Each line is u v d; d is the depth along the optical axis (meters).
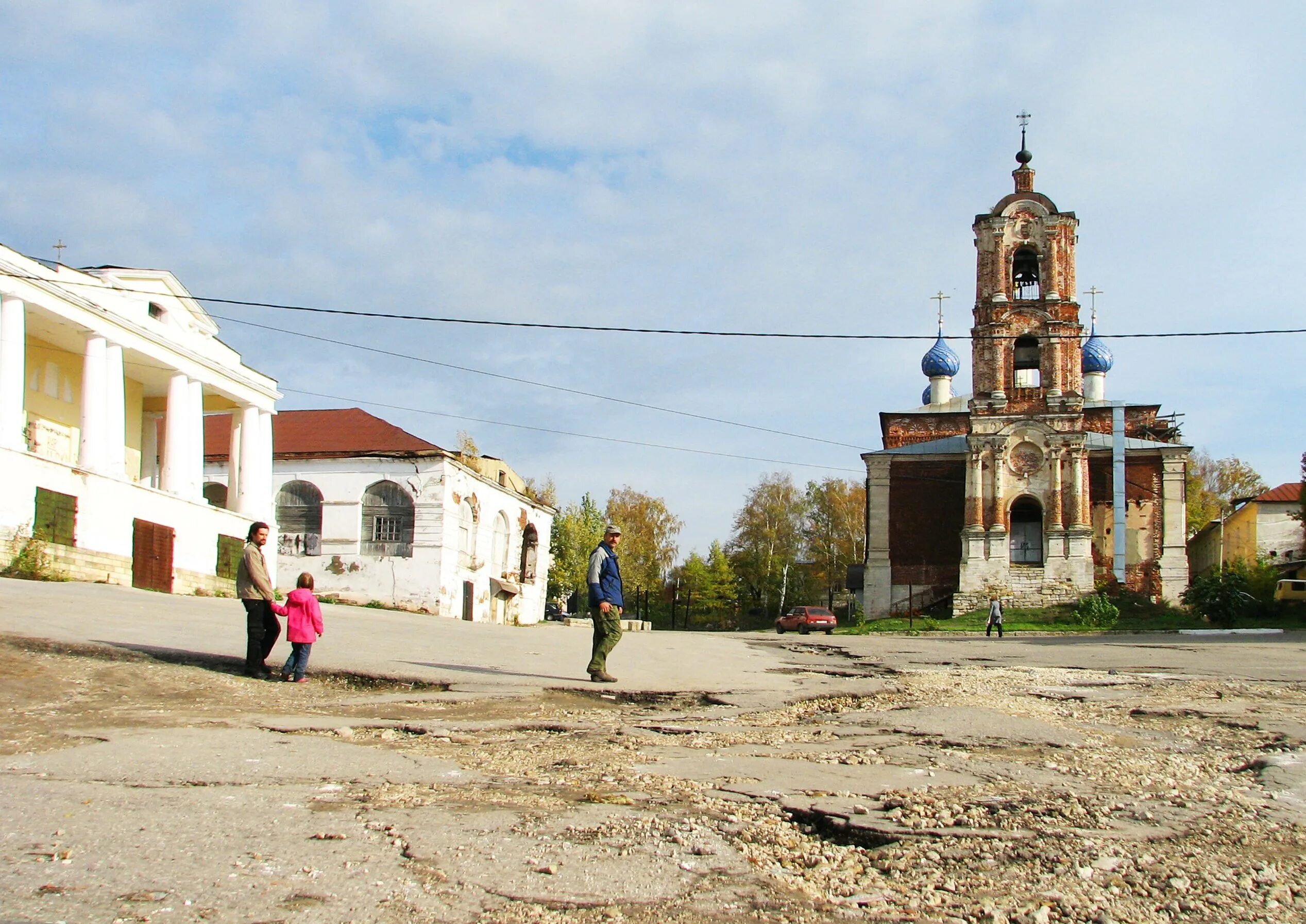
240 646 14.77
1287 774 8.26
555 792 6.96
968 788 7.40
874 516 58.97
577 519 79.00
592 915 4.68
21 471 27.30
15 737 8.48
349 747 8.50
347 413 47.50
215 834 5.55
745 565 89.69
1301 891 5.39
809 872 5.45
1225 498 91.50
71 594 21.42
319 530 43.84
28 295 28.45
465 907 4.68
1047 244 54.84
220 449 46.91
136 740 8.33
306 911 4.53
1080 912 5.00
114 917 4.36
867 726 10.28
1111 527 55.62
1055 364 53.56
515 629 29.66
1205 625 46.03
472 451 51.91
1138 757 9.08
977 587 52.56
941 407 69.56
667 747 9.01
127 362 34.34
